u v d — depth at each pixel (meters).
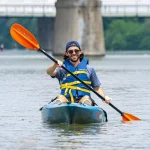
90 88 32.56
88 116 31.89
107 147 26.84
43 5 156.25
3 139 28.53
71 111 31.58
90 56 132.00
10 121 33.75
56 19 133.38
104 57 133.62
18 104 41.50
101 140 28.30
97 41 132.38
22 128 31.38
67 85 32.53
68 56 32.88
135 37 194.88
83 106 31.62
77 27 131.38
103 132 30.22
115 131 30.48
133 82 61.69
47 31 180.25
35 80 64.44
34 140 28.27
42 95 47.62
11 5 156.25
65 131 30.41
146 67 92.31
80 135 29.44
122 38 195.88
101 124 32.53
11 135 29.50
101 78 67.50
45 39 181.12
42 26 181.38
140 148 26.64
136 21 199.00
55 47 133.75
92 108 31.84
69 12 131.38
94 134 29.70
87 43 131.62
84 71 32.75
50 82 61.50
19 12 157.00
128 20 198.88
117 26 197.00
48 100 43.97
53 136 29.20
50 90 52.06
